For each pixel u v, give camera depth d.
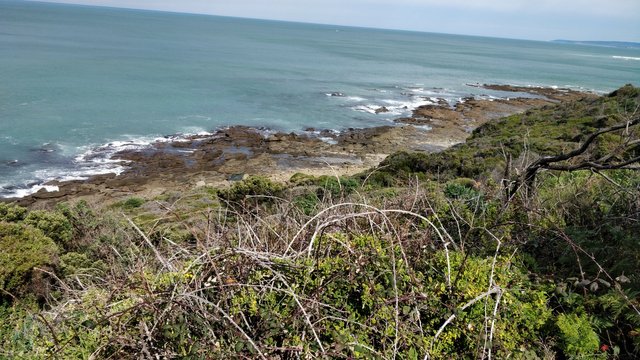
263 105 36.84
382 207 3.85
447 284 2.92
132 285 2.76
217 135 27.30
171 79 46.03
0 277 6.00
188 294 2.39
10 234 7.11
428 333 2.70
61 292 5.53
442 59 103.44
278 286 2.70
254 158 23.45
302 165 22.83
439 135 30.05
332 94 44.44
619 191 4.25
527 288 3.18
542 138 15.51
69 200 17.08
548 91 55.28
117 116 29.81
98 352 2.58
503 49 181.62
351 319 2.58
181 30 144.25
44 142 23.64
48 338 3.03
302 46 112.19
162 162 22.19
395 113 36.66
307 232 3.32
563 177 5.78
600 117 16.59
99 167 21.08
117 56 61.31
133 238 6.15
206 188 16.88
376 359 2.40
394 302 2.72
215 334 2.49
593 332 2.82
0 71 41.81
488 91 53.56
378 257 2.93
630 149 7.40
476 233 3.82
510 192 4.43
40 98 32.66
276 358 2.32
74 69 46.78
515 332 2.81
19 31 88.50
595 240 3.74
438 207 4.29
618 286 2.89
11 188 18.22
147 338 2.42
